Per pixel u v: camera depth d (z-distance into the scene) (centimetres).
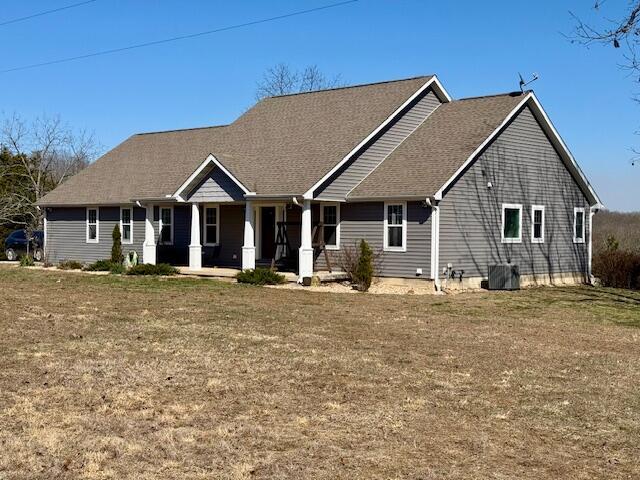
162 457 747
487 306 2088
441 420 902
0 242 4222
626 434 870
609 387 1093
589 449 813
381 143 2753
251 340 1392
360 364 1200
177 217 3181
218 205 3044
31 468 707
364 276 2416
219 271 2725
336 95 3152
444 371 1171
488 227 2645
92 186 3516
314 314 1791
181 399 962
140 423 856
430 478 708
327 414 911
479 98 2928
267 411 916
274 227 2911
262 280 2477
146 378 1065
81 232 3500
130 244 3300
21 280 2592
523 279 2795
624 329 1730
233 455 757
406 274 2483
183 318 1655
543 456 784
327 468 727
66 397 955
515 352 1359
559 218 2984
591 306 2173
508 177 2738
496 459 770
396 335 1512
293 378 1091
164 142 3672
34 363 1145
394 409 942
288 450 777
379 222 2548
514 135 2769
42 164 4838
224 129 3438
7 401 932
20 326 1493
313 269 2711
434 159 2594
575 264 3072
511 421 911
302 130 2948
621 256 3019
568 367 1234
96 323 1561
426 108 2959
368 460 753
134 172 3462
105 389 998
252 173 2667
